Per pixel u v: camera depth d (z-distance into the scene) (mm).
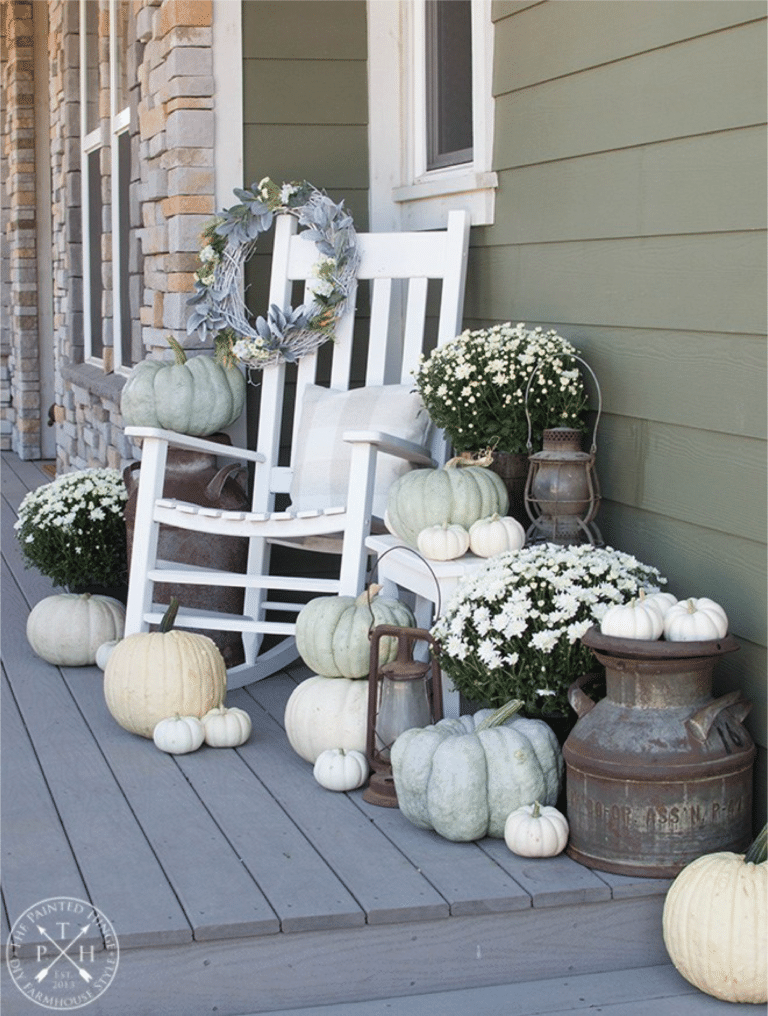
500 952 2574
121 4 5930
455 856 2758
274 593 4551
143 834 2877
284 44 4387
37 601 5086
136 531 3865
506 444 3527
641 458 3291
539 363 3416
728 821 2672
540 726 2898
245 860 2736
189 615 4125
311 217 4207
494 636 2900
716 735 2662
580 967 2615
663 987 2553
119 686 3461
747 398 2848
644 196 3213
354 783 3133
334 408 4102
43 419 9156
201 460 4301
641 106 3197
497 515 3322
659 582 3086
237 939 2461
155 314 4750
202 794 3115
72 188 7340
